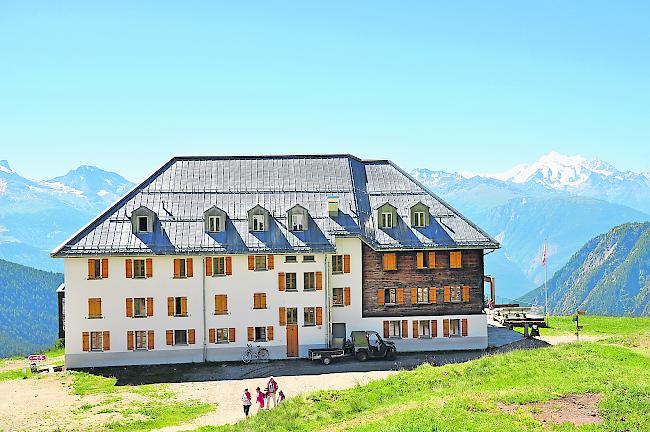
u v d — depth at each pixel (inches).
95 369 2765.7
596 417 1380.4
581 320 3681.1
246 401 2106.3
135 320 2812.5
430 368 2078.0
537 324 3211.1
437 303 3002.0
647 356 1961.1
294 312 2903.5
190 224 2928.2
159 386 2513.5
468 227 3073.3
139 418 2106.3
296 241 2908.5
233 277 2869.1
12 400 2342.5
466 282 3019.2
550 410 1428.4
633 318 3732.8
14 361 3147.1
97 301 2797.7
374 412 1596.9
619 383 1585.9
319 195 3107.8
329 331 2901.1
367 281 2982.3
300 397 1936.5
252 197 3075.8
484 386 1750.7
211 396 2369.6
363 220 3041.3
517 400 1493.6
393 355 2864.2
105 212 2933.1
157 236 2861.7
